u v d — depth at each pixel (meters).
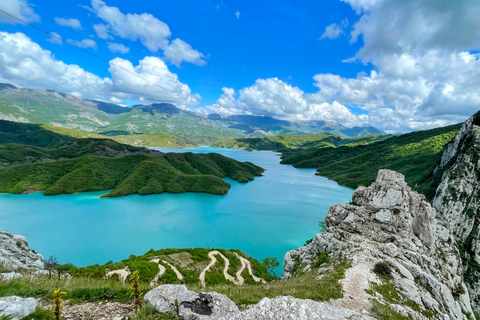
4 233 41.03
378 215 51.88
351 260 38.41
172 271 59.56
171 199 182.38
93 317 14.11
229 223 132.75
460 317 36.31
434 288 35.41
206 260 72.94
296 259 53.41
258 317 12.54
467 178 85.81
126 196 185.75
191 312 14.17
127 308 15.45
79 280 21.84
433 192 110.94
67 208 149.75
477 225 78.19
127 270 50.94
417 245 49.16
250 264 78.56
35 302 13.19
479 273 68.06
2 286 16.56
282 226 129.75
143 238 110.56
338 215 55.28
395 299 28.12
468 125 111.69
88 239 107.50
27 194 174.50
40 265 38.38
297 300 13.73
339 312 13.65
